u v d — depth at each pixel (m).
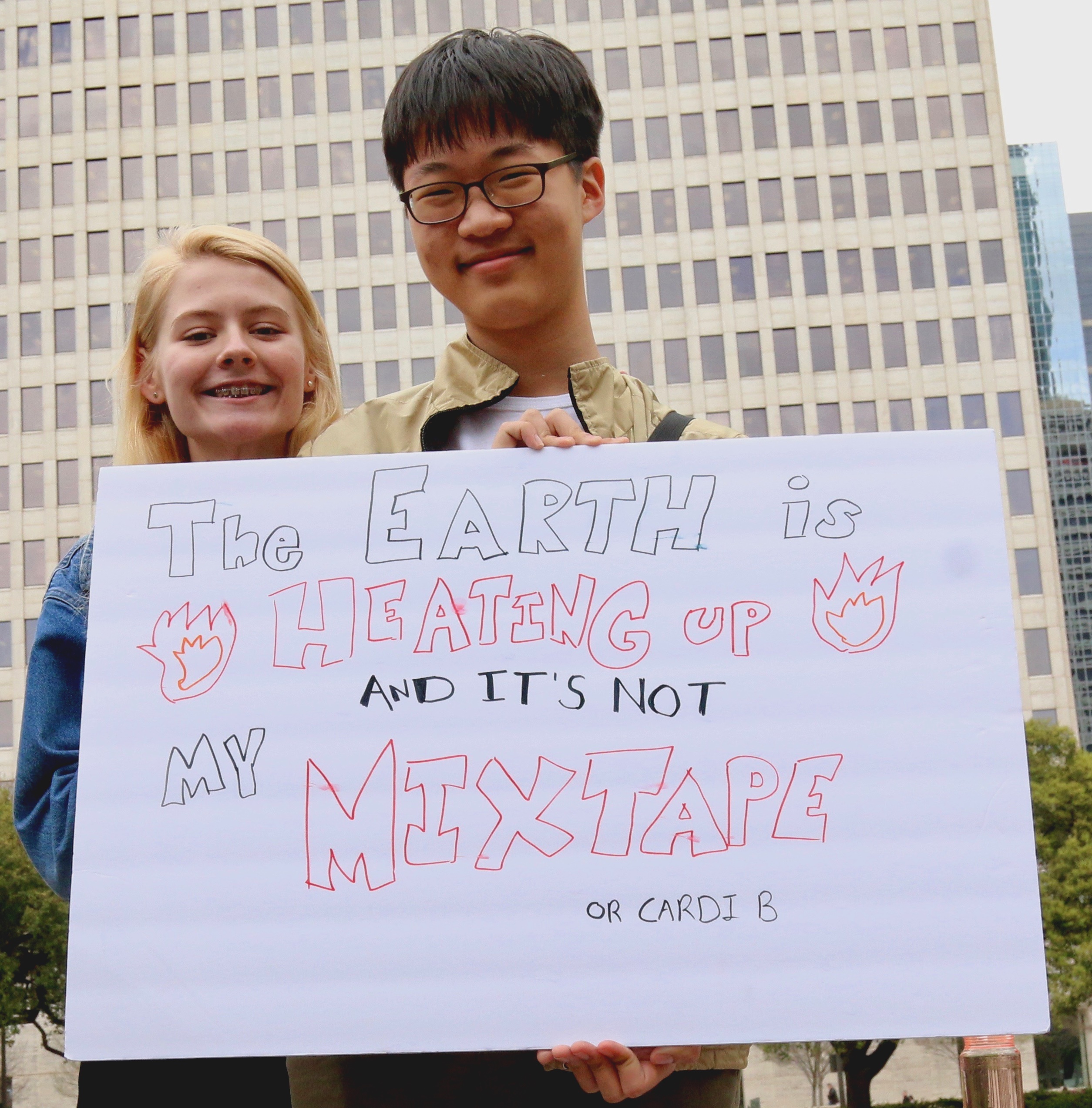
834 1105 34.12
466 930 1.75
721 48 38.56
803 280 37.34
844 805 1.78
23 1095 32.91
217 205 38.50
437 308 37.41
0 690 36.25
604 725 1.82
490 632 1.87
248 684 1.85
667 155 38.12
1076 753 26.95
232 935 1.75
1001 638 1.84
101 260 38.53
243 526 1.92
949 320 37.06
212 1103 2.07
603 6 38.84
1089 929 25.16
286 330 2.40
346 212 38.12
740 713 1.82
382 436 2.31
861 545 1.89
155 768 1.81
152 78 39.31
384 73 38.81
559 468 1.94
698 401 36.88
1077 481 66.75
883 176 37.91
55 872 1.97
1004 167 37.78
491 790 1.80
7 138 39.31
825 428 36.59
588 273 37.66
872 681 1.83
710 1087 1.92
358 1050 1.71
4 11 39.91
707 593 1.88
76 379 37.97
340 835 1.78
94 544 1.93
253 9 39.41
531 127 2.09
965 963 1.72
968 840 1.76
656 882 1.76
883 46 38.53
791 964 1.73
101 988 1.73
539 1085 1.92
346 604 1.89
